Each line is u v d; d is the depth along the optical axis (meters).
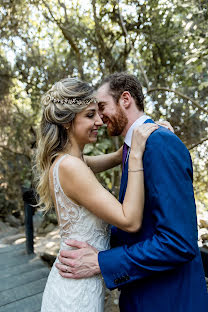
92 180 1.00
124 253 0.95
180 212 0.87
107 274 0.97
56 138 1.12
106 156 1.62
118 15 2.94
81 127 1.11
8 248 3.53
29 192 3.17
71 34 3.39
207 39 2.30
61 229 1.13
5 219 5.43
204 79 2.99
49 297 1.13
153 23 2.98
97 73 3.69
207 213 3.18
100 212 0.98
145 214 0.99
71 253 1.04
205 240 2.39
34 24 3.59
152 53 3.40
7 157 5.56
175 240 0.85
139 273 0.92
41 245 3.71
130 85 1.14
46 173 1.17
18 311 2.11
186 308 0.95
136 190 0.94
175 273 0.96
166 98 3.32
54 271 1.17
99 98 1.17
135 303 1.01
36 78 3.90
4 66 4.02
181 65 3.19
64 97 1.08
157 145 0.92
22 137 5.12
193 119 3.20
